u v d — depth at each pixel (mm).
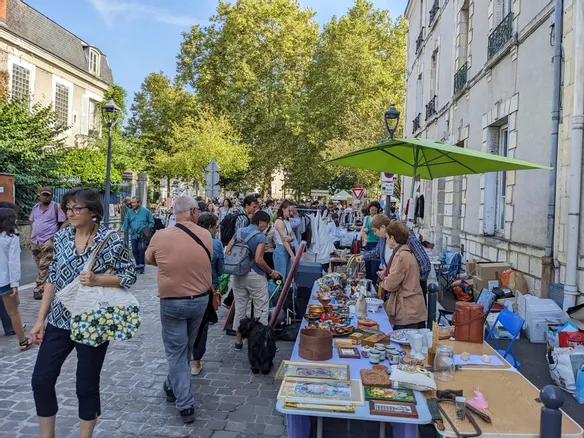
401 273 4664
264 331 5297
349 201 38625
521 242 8352
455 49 13406
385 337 3955
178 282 4062
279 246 7324
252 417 4234
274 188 76250
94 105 33469
